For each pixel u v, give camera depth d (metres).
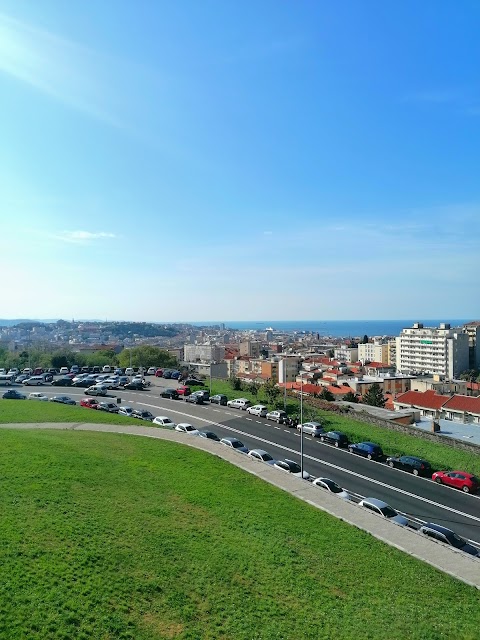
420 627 20.31
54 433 47.25
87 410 63.75
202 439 50.69
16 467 32.19
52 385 90.06
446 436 56.31
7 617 16.28
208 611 19.38
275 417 65.56
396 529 31.77
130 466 37.28
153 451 43.34
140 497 30.56
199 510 30.03
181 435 51.97
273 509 32.44
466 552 29.16
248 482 37.84
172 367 144.00
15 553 20.39
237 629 18.42
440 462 51.09
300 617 19.94
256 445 55.03
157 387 88.81
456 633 20.22
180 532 26.03
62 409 62.97
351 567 25.31
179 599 19.83
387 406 92.44
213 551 24.45
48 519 24.41
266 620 19.34
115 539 23.72
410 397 89.69
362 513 34.16
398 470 49.72
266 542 26.70
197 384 92.06
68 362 136.38
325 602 21.47
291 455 52.59
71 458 36.50
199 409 70.62
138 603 18.98
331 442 57.16
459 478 45.16
